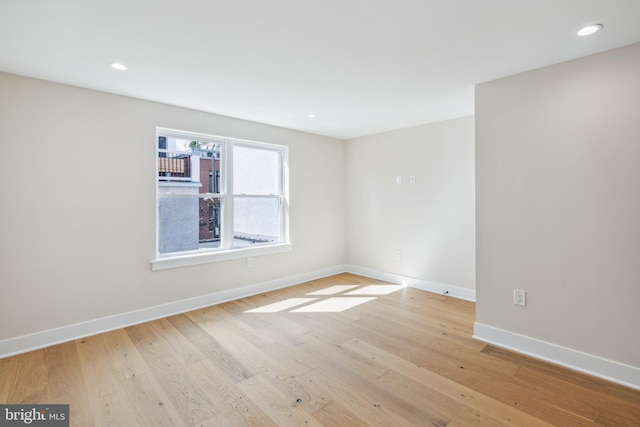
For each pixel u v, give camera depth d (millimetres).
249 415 1780
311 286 4383
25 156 2502
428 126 4082
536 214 2414
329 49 2092
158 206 3295
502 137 2572
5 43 1983
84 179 2771
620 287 2080
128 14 1676
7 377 2141
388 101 3162
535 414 1777
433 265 4102
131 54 2148
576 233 2240
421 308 3498
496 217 2621
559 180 2305
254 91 2871
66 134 2678
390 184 4547
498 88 2588
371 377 2152
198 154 3588
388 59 2238
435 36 1927
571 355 2268
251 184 4059
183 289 3398
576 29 1837
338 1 1571
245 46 2047
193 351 2520
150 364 2318
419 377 2150
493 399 1913
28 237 2525
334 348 2572
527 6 1613
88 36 1905
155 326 3006
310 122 4016
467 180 3740
